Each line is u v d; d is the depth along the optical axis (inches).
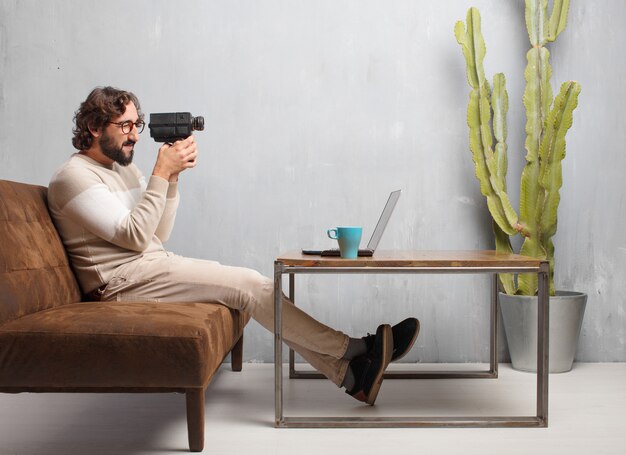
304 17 104.6
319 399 81.9
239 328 80.1
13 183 69.9
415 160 105.3
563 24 100.3
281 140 105.0
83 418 73.6
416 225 105.4
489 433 66.9
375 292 105.6
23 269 63.1
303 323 72.1
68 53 103.9
